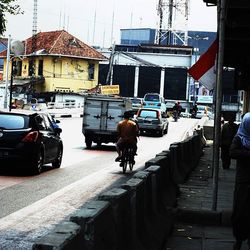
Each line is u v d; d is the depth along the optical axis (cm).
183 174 1658
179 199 1304
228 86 6644
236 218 736
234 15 1577
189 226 1044
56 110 6694
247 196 728
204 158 2642
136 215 688
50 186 1529
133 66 10506
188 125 6209
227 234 980
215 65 1216
